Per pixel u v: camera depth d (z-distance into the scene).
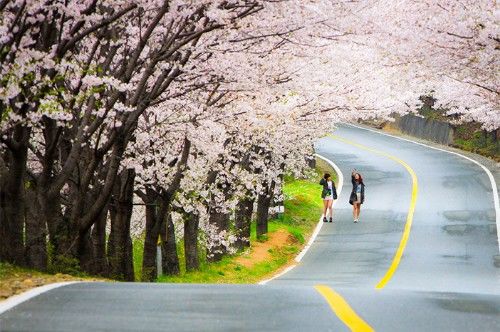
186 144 67.75
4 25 38.44
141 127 67.00
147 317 24.44
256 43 60.47
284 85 67.81
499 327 24.28
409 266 85.94
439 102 124.31
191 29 54.62
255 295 30.84
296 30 57.16
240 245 98.31
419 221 118.94
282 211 121.81
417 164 175.88
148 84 60.50
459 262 88.12
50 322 23.25
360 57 83.31
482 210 124.50
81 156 59.53
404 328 23.59
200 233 97.12
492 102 92.50
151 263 70.56
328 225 121.62
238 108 72.94
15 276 38.72
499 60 63.78
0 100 38.38
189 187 76.69
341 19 56.97
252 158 95.25
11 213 44.59
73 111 53.75
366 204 136.88
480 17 61.16
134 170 62.00
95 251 59.09
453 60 67.25
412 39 65.38
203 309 26.45
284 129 83.75
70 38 43.53
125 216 63.22
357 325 23.47
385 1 64.44
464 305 29.95
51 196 49.31
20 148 43.09
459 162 173.75
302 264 93.19
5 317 24.19
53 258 50.88
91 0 45.16
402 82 78.44
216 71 59.81
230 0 50.62
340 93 84.75
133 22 55.44
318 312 26.12
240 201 99.31
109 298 29.05
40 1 40.12
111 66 63.19
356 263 90.19
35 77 40.19
